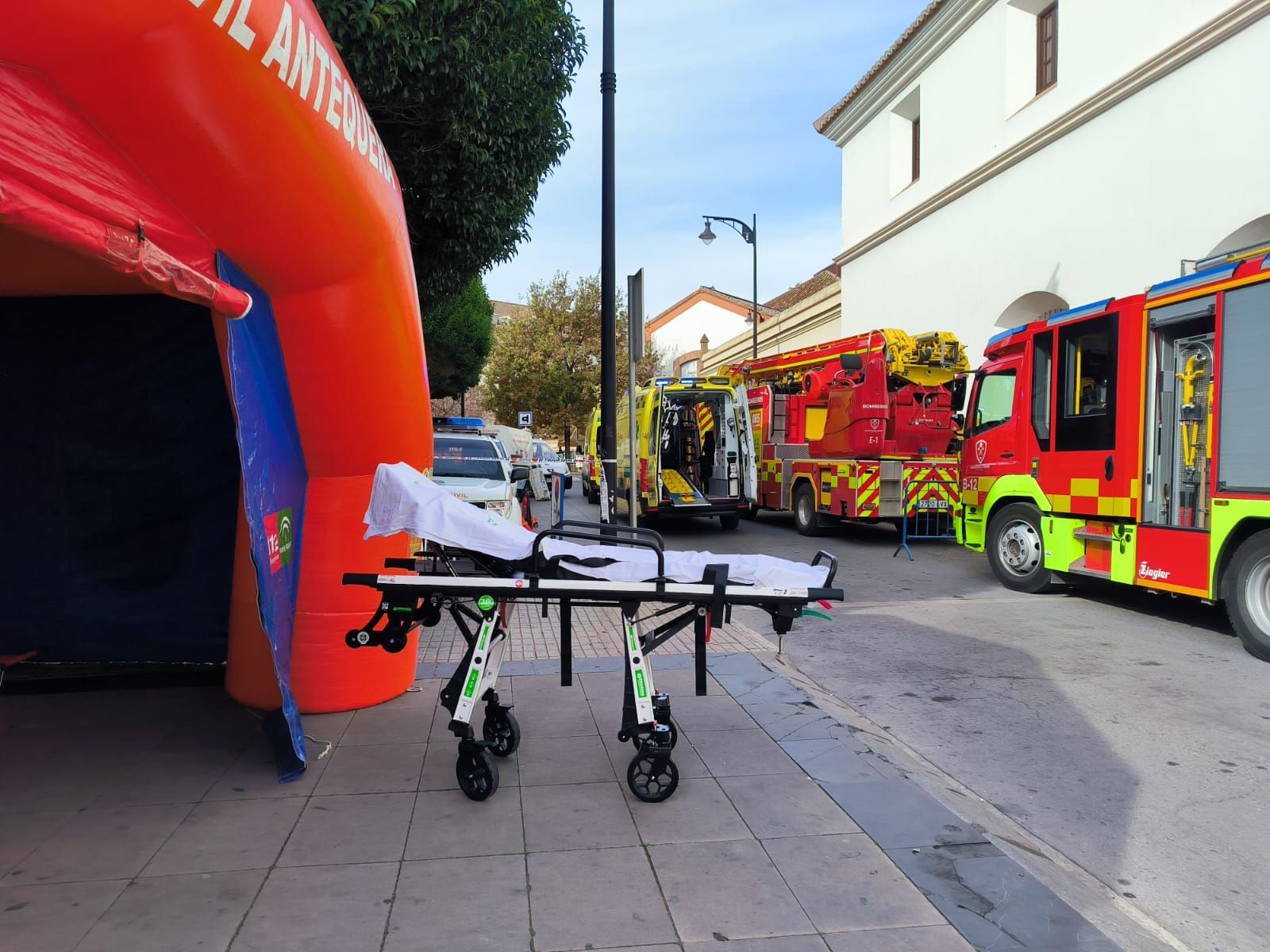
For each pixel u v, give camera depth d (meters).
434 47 7.40
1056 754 4.72
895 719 5.30
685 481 15.73
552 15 9.27
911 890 3.10
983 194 16.28
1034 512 9.16
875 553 12.62
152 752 4.33
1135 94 12.55
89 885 3.06
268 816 3.63
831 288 23.55
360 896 3.01
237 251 3.62
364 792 3.89
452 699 3.81
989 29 15.99
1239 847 3.67
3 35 2.34
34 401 5.34
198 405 5.35
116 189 2.92
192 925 2.81
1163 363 7.45
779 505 15.88
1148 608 8.53
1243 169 10.88
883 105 20.14
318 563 4.72
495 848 3.38
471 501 10.90
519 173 9.74
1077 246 13.84
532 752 4.40
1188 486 7.29
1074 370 8.41
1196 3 11.51
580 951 2.71
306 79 3.20
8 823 3.55
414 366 4.75
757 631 7.55
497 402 35.34
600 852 3.36
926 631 7.55
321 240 3.79
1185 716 5.30
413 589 3.78
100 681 5.39
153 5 2.52
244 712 4.93
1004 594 9.33
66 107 2.67
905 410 13.01
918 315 18.75
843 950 2.73
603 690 5.48
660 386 14.65
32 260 4.01
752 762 4.31
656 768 3.79
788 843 3.45
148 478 5.43
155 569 5.53
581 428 38.50
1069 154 13.96
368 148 3.93
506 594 3.72
